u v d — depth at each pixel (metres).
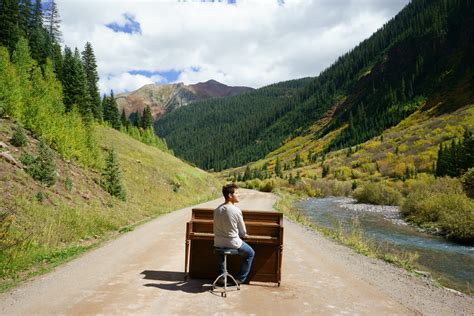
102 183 20.86
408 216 27.34
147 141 79.00
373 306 5.65
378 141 110.38
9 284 6.29
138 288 6.08
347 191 66.56
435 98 140.12
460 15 180.88
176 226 15.48
